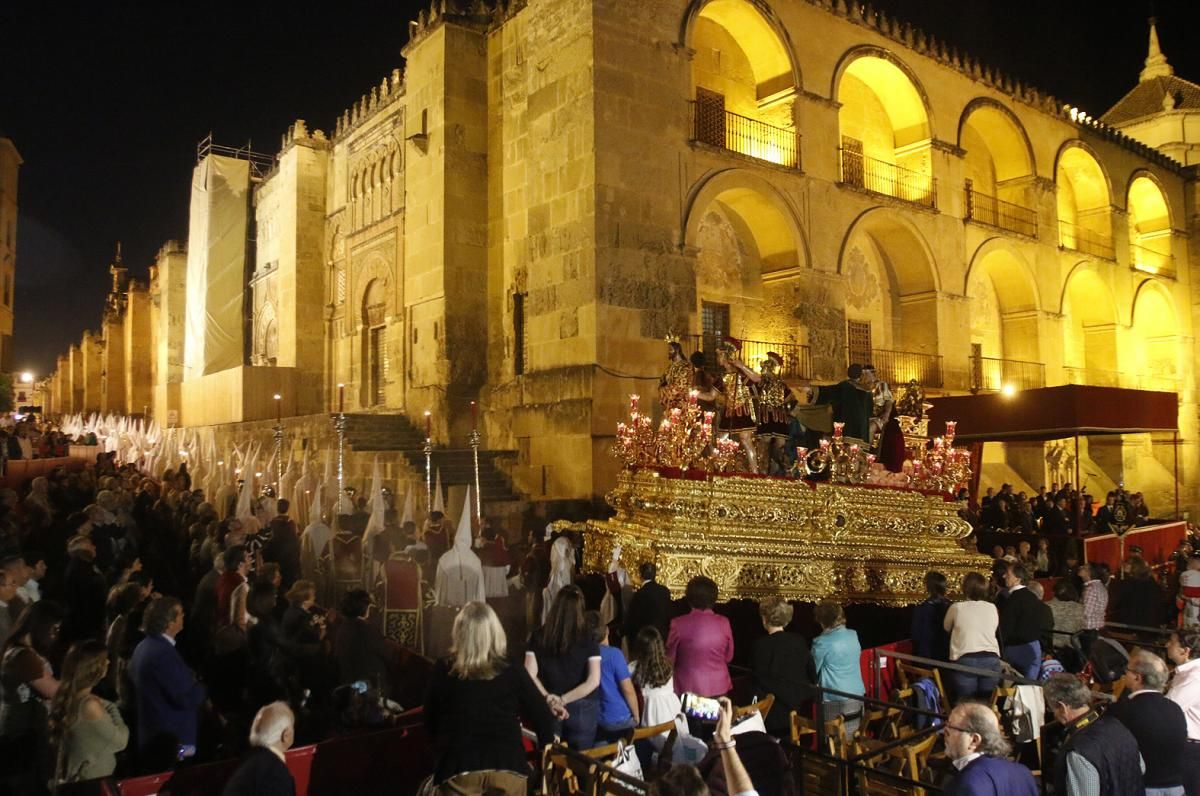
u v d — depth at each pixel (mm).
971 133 32688
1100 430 21719
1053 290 33250
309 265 34438
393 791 6766
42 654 7242
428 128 25797
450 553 12266
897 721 9211
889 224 27594
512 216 24312
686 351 21688
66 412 80500
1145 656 6250
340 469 16984
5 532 10258
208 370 40469
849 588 12219
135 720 7527
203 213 41594
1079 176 36844
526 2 23953
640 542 11398
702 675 7883
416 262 26125
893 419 13852
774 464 13273
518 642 12508
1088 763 5371
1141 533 21125
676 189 21906
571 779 6113
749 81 25859
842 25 26469
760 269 25750
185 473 19969
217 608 9617
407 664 9062
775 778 5867
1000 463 32438
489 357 25109
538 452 21484
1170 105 44062
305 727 7703
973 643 9195
